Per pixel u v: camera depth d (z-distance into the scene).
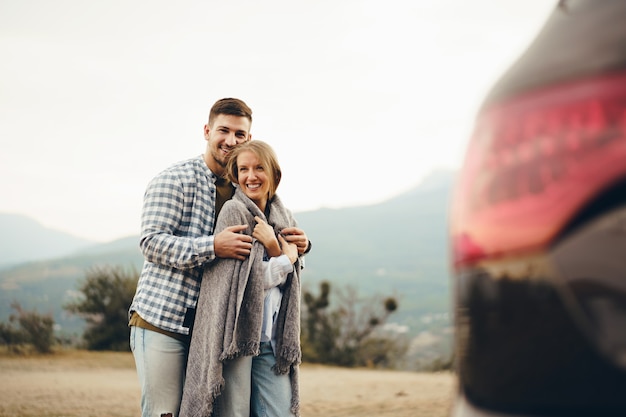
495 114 1.24
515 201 1.17
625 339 1.05
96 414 7.89
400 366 16.55
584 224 1.11
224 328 3.57
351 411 7.87
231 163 3.90
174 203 3.83
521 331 1.14
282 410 3.79
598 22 1.21
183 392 3.66
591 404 1.08
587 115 1.12
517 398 1.15
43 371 12.94
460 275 1.27
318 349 17.12
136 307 3.77
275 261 3.70
